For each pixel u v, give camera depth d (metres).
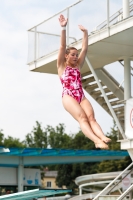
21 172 32.88
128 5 22.58
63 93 11.79
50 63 25.17
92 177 35.31
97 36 22.91
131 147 22.55
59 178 80.69
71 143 85.62
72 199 32.50
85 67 26.55
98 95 27.66
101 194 25.31
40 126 96.62
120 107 26.56
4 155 32.16
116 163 66.25
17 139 93.88
